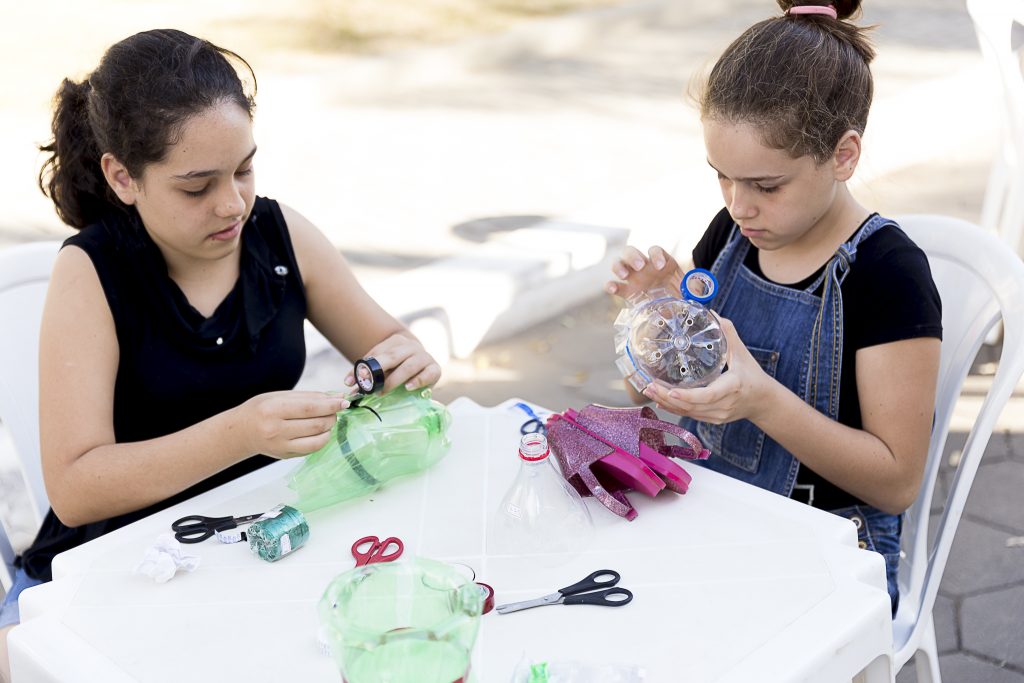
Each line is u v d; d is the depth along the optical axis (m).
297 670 1.29
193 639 1.35
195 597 1.43
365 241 4.69
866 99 1.77
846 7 1.85
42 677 1.33
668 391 1.63
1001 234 3.69
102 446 1.76
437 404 1.74
